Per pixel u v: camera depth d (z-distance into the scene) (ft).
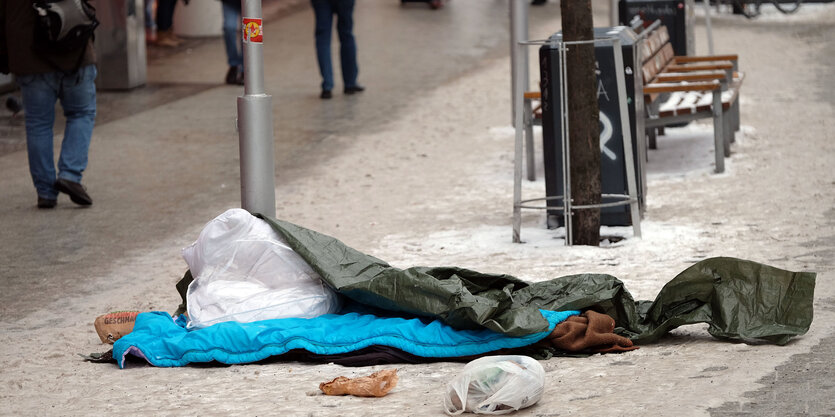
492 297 29.94
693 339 28.66
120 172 58.44
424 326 28.19
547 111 42.91
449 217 46.73
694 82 57.72
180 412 23.91
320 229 44.93
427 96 82.53
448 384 23.15
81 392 25.96
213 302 29.99
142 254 42.19
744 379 23.81
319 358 28.04
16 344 31.04
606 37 42.88
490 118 72.84
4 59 48.44
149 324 29.60
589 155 40.16
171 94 85.15
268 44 112.88
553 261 38.11
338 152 63.21
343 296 30.63
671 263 36.88
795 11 131.54
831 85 79.71
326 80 82.38
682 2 64.59
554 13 134.62
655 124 52.85
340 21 83.35
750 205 45.65
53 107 49.62
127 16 86.69
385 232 44.11
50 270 39.99
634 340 28.58
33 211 49.80
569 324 27.96
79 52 48.57
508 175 55.72
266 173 32.94
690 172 53.88
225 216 31.07
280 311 29.66
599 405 22.59
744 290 28.43
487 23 128.57
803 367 24.59
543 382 23.20
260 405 24.17
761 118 67.77
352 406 23.84
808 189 48.14
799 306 27.73
